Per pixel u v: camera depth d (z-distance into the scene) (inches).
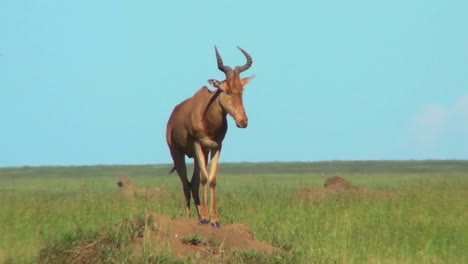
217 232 1930.4
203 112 2026.3
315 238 2187.5
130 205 2672.2
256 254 1811.0
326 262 1884.8
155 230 1856.5
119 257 1710.1
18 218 2420.0
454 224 2440.9
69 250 1769.2
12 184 6353.3
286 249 2030.0
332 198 3107.8
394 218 2568.9
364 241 2192.4
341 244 2111.2
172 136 2229.3
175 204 2758.4
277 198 2972.4
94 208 2603.3
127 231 1828.2
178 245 1829.5
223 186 5408.5
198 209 2224.4
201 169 2047.2
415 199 2999.5
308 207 2743.6
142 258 1696.6
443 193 3191.4
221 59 2006.6
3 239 2081.7
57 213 2532.0
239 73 2001.7
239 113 1967.3
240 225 2010.3
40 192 4392.2
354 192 3457.2
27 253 1873.8
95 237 1817.2
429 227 2413.9
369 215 2620.6
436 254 2111.2
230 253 1808.6
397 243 2198.6
